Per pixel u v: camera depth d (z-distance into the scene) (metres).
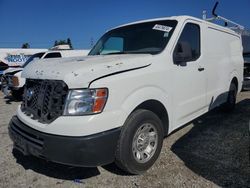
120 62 3.49
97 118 3.09
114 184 3.52
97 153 3.08
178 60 4.26
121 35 4.91
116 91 3.27
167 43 4.20
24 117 3.67
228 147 4.62
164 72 3.96
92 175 3.77
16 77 10.31
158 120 3.85
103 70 3.26
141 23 4.88
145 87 3.65
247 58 10.23
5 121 7.06
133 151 3.52
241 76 7.23
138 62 3.66
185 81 4.44
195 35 4.86
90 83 3.12
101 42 5.23
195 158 4.20
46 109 3.35
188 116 4.70
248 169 3.79
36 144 3.27
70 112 3.10
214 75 5.50
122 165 3.47
